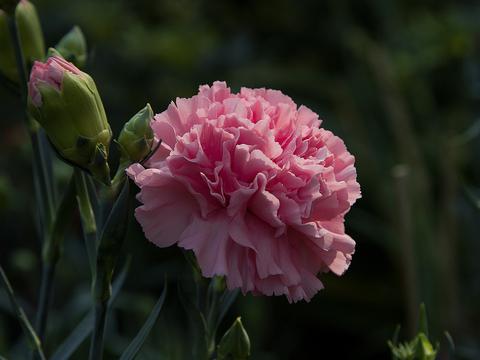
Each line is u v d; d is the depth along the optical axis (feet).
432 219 2.35
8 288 1.32
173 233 1.24
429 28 2.94
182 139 1.25
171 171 1.24
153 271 2.68
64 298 2.50
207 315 1.34
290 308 2.94
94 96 1.25
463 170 2.83
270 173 1.25
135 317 2.39
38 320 1.45
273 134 1.27
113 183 1.27
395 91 2.78
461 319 2.30
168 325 1.85
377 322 2.93
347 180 1.29
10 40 1.47
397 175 2.14
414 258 2.10
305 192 1.25
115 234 1.25
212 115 1.27
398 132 2.66
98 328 1.29
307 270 1.28
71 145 1.25
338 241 1.27
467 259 2.63
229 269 1.24
